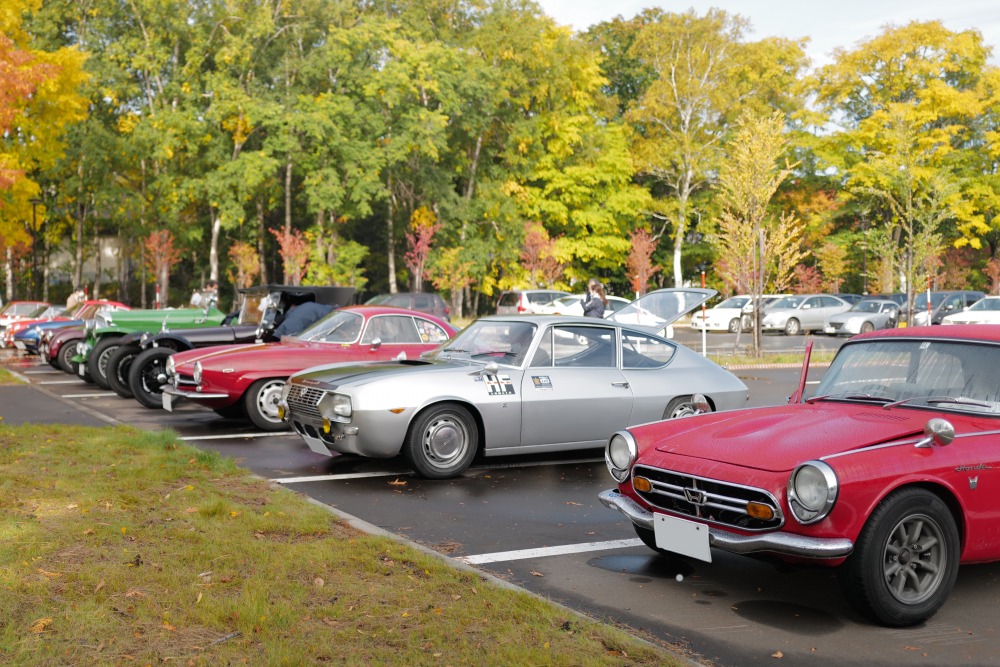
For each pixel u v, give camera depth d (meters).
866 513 4.64
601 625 4.54
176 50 44.06
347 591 4.95
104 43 43.28
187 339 13.91
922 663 4.32
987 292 55.50
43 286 50.88
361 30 43.47
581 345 9.33
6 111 22.50
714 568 5.83
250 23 42.44
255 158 40.41
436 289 48.59
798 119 50.91
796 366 21.62
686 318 46.84
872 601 4.68
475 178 50.00
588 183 50.22
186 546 5.67
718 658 4.35
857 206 51.41
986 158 49.31
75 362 17.06
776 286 24.11
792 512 4.68
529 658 4.05
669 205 52.41
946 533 4.86
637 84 60.16
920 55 46.56
